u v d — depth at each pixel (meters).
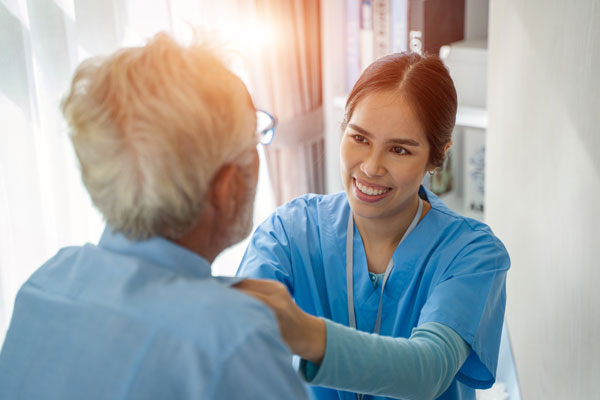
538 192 1.49
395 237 1.13
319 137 2.69
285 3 2.40
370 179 1.02
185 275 0.67
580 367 1.06
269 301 0.74
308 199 1.23
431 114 0.98
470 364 1.04
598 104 0.95
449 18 2.51
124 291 0.64
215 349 0.59
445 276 1.06
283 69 2.48
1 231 1.75
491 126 2.20
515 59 1.78
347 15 2.53
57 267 0.71
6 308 1.78
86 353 0.62
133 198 0.63
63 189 1.87
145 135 0.61
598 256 0.95
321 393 1.13
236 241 0.73
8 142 1.72
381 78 0.99
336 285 1.15
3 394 0.66
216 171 0.65
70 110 0.65
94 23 1.92
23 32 1.71
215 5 2.22
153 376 0.60
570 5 1.17
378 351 0.83
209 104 0.64
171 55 0.64
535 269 1.53
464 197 2.57
